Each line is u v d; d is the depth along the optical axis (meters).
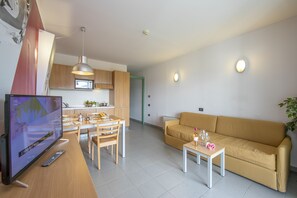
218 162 2.33
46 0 1.83
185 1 1.85
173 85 4.49
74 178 0.86
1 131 1.00
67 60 4.21
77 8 2.00
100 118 2.88
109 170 2.23
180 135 3.07
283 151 1.71
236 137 2.70
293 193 1.74
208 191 1.77
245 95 2.79
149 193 1.72
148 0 1.83
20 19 1.14
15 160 0.76
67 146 1.39
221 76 3.18
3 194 0.71
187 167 2.35
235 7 1.97
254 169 1.93
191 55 3.89
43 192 0.73
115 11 2.07
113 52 3.92
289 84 2.26
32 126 0.96
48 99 1.26
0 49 0.95
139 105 6.40
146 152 2.96
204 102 3.55
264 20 2.31
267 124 2.38
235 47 2.93
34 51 1.96
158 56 4.26
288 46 2.26
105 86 4.71
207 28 2.57
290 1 1.84
